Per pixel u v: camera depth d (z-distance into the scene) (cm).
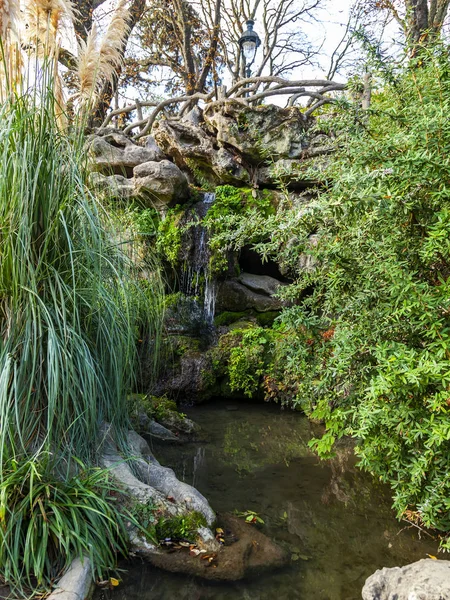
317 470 377
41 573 196
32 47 350
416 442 238
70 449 255
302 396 355
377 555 251
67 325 265
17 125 263
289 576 231
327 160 365
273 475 366
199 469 377
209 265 652
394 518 294
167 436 446
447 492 229
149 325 366
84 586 203
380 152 242
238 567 234
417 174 215
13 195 255
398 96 287
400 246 245
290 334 366
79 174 302
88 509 231
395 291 231
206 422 520
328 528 281
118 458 286
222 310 677
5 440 236
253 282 696
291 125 681
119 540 245
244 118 693
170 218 661
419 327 227
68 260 285
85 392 256
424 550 256
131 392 342
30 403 252
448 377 206
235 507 306
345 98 290
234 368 595
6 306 257
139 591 214
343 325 290
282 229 272
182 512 262
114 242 331
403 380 211
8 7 325
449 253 226
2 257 256
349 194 228
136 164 718
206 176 749
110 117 848
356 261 285
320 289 339
